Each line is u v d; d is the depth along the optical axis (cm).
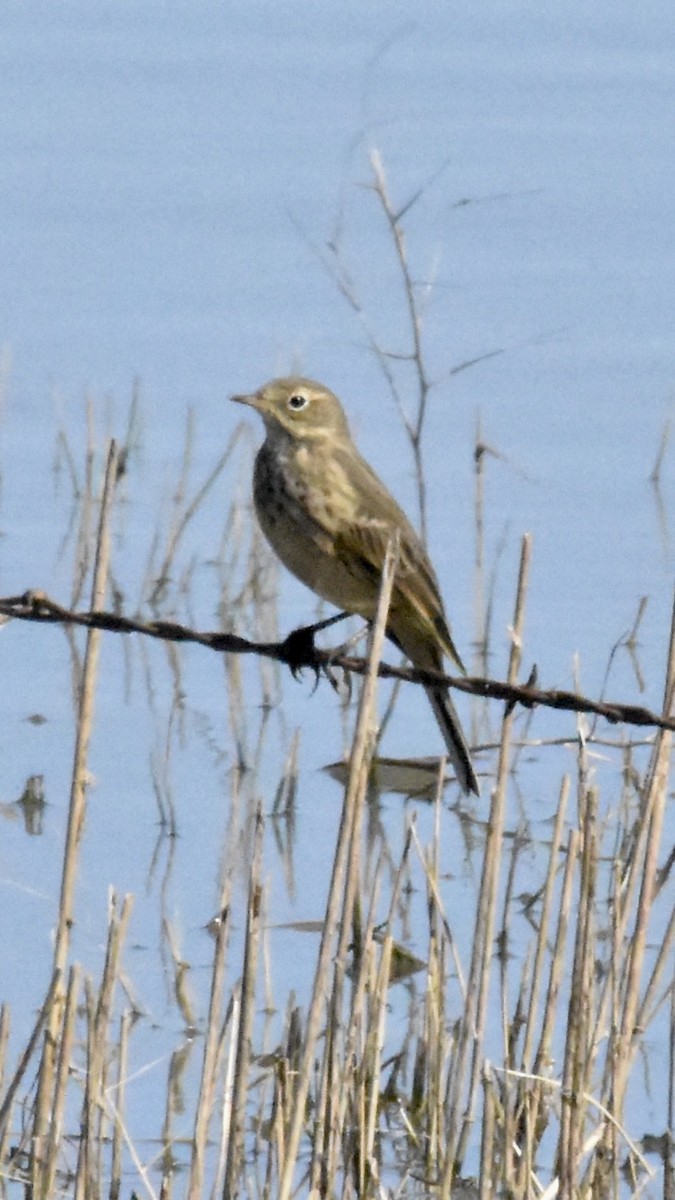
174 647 2242
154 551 2348
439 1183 1282
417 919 1716
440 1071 1346
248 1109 1421
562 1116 1224
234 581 2366
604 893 1712
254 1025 1541
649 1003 1279
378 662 1115
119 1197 1251
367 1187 1272
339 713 2119
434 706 1445
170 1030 1539
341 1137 1227
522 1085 1290
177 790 1934
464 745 1440
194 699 2141
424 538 2102
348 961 1617
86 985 1311
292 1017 1403
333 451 1523
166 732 2061
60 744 2025
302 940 1686
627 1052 1228
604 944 1619
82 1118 1227
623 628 2227
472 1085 1263
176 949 1658
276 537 1539
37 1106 1198
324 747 2039
